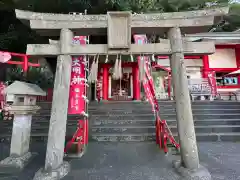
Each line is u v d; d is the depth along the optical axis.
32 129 6.05
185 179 2.82
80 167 3.41
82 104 3.79
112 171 3.22
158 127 4.82
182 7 8.49
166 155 4.10
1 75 9.39
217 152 4.36
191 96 11.07
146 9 7.57
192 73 13.34
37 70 11.14
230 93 11.80
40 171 2.99
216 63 13.16
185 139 3.02
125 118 6.79
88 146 4.87
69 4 7.51
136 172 3.17
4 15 8.32
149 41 6.79
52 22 3.27
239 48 13.13
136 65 11.30
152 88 4.70
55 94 3.11
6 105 7.45
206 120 6.45
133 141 5.38
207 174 2.87
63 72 3.17
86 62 3.97
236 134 5.59
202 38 11.16
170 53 3.30
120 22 3.22
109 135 5.50
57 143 2.97
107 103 8.93
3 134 5.72
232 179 2.87
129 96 13.81
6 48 9.51
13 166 3.34
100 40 9.33
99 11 7.96
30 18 3.22
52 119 3.03
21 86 3.56
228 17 11.28
